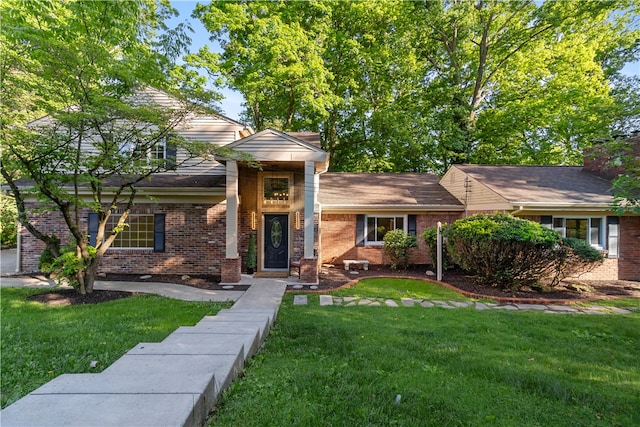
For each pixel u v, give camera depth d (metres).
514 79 20.12
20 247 11.59
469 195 13.38
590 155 7.45
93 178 7.91
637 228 11.56
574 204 10.81
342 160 22.53
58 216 11.71
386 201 13.78
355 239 13.70
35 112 8.95
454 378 3.86
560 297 8.85
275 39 16.05
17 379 3.68
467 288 9.60
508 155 20.94
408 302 8.16
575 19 17.34
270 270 12.02
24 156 7.63
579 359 4.56
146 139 9.26
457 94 19.39
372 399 3.26
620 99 7.92
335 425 2.78
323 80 17.34
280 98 20.00
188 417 2.17
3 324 5.78
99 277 10.98
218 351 3.71
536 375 3.96
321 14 18.83
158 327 5.69
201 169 12.69
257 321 5.46
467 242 9.74
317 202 12.02
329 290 9.20
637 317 6.94
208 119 12.53
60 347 4.63
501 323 6.28
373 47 19.77
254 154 10.22
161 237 11.82
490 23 18.81
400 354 4.55
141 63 8.14
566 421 3.04
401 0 18.36
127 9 7.97
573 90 17.55
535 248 9.08
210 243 11.89
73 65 7.23
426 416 3.01
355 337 5.30
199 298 8.25
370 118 20.27
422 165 21.86
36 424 1.99
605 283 10.93
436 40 20.53
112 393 2.45
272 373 3.80
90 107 7.50
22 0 6.94
